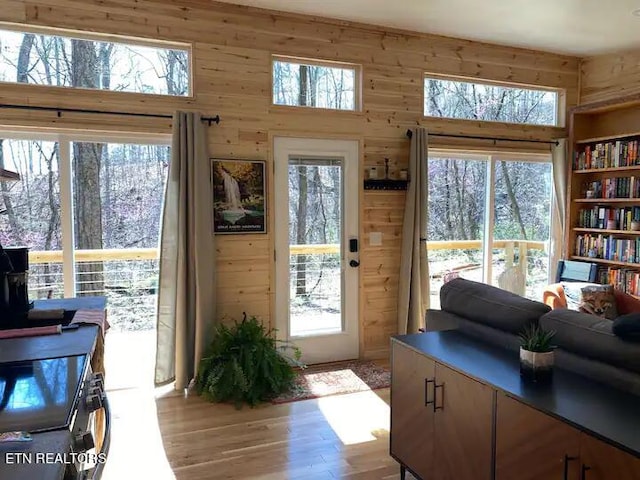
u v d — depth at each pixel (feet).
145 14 12.14
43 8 11.31
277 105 13.51
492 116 16.52
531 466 5.40
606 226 16.20
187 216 12.32
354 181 14.47
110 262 12.51
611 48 15.90
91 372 5.46
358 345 14.82
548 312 6.97
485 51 15.87
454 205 16.29
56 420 3.47
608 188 16.08
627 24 13.74
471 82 16.10
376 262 14.92
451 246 16.34
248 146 13.28
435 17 13.43
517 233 17.24
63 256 12.04
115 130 11.96
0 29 11.24
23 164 11.64
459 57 15.52
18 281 7.65
